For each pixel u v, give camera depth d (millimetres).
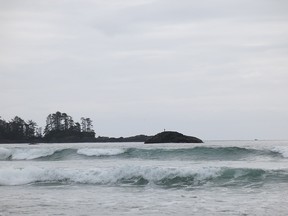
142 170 23031
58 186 21969
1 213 13891
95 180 23188
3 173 23922
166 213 13656
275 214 13141
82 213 13773
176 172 22422
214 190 19594
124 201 16422
